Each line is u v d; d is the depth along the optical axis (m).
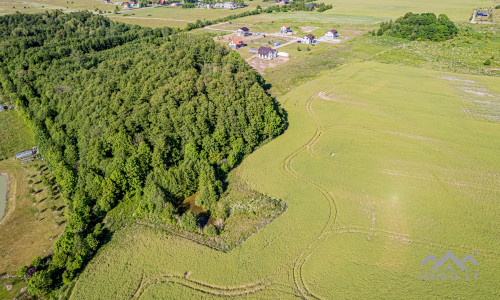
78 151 75.12
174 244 54.75
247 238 55.22
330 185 66.56
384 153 75.81
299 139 84.25
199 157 70.75
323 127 89.62
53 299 46.91
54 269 49.34
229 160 72.62
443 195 61.88
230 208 61.72
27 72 106.19
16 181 72.69
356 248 52.09
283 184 67.69
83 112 82.19
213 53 109.69
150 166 68.94
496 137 79.81
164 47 107.62
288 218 58.78
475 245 51.31
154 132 73.06
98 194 63.16
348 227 56.19
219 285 47.53
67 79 100.31
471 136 80.88
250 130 78.12
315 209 60.50
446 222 55.91
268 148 81.06
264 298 45.44
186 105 78.25
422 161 72.00
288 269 49.38
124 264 51.47
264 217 59.34
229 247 53.78
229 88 86.44
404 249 51.44
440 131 84.00
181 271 49.97
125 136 70.44
